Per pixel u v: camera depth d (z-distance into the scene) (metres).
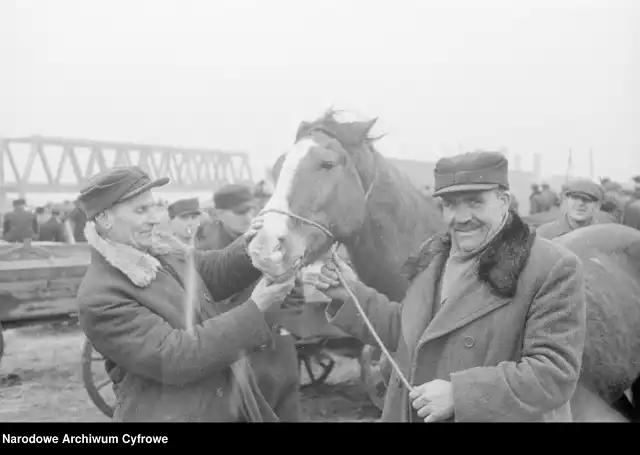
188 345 1.63
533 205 3.16
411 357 1.64
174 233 2.74
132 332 1.62
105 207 1.68
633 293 2.12
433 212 2.60
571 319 1.42
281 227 2.06
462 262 1.59
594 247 2.20
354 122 2.36
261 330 1.71
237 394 1.87
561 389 1.40
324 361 3.62
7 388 3.22
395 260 2.39
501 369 1.42
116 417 1.79
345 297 1.89
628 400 2.45
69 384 3.34
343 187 2.22
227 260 2.12
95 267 1.71
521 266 1.46
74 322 4.50
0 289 4.26
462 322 1.50
